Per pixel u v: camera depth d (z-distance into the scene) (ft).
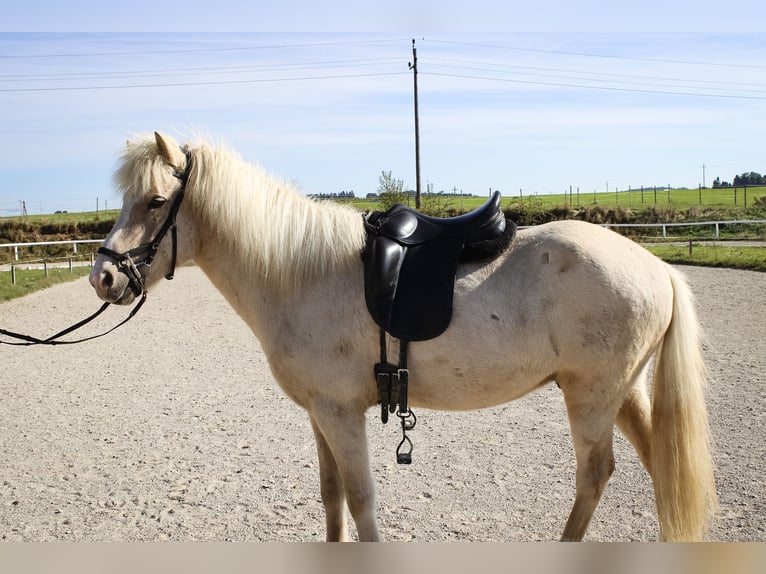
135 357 29.48
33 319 39.55
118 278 10.62
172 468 15.85
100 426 19.31
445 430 18.35
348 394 10.53
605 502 13.44
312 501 13.88
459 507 13.35
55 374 26.35
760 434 16.49
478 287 10.32
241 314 11.57
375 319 10.19
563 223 11.02
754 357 24.56
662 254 62.03
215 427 19.10
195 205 11.19
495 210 10.71
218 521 12.96
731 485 13.64
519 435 17.72
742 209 110.52
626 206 124.16
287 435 18.30
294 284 10.76
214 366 27.45
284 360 10.77
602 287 10.00
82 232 111.75
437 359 10.27
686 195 195.21
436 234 10.66
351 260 10.86
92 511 13.48
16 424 19.60
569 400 10.55
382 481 14.80
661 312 10.43
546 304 10.16
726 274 49.21
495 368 10.26
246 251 10.98
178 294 53.52
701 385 10.66
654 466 10.60
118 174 10.91
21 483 15.02
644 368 10.89
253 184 11.21
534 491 14.02
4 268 74.49
